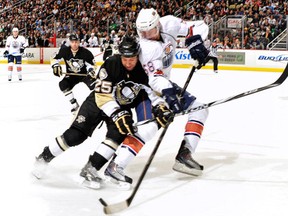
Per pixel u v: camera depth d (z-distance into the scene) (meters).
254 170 3.96
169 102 3.35
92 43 18.95
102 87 3.35
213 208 3.07
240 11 17.92
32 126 6.14
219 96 9.34
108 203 3.18
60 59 6.92
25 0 23.12
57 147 3.55
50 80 12.88
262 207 3.09
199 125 3.67
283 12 17.67
